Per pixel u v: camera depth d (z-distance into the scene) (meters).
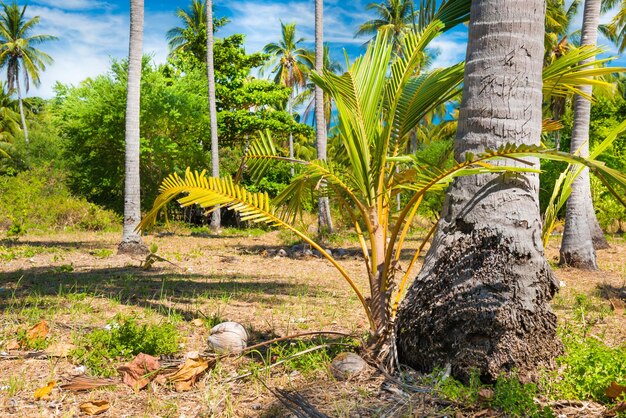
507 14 3.76
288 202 4.63
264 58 31.78
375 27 35.34
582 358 3.60
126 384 3.67
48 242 14.98
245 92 30.77
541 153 3.18
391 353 3.82
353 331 5.12
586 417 3.10
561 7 29.86
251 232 22.03
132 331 4.34
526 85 3.77
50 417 3.14
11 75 47.41
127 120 12.41
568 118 27.09
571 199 10.43
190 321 5.47
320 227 18.69
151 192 27.44
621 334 5.11
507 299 3.58
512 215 3.72
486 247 3.72
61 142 31.06
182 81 28.81
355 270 10.57
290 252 13.59
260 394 3.53
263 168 4.40
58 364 4.04
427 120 38.03
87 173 27.75
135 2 12.85
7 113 49.78
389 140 4.41
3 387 3.54
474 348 3.55
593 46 4.31
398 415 3.12
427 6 4.57
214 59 30.80
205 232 22.02
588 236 10.30
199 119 28.06
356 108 4.05
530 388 3.23
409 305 3.91
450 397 3.30
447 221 3.94
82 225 21.12
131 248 12.34
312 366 3.94
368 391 3.49
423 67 21.44
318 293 7.56
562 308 6.44
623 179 2.95
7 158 36.28
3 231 18.97
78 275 8.70
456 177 3.95
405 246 15.07
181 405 3.36
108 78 27.17
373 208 4.03
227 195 3.90
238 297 7.00
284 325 5.45
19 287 7.34
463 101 3.92
